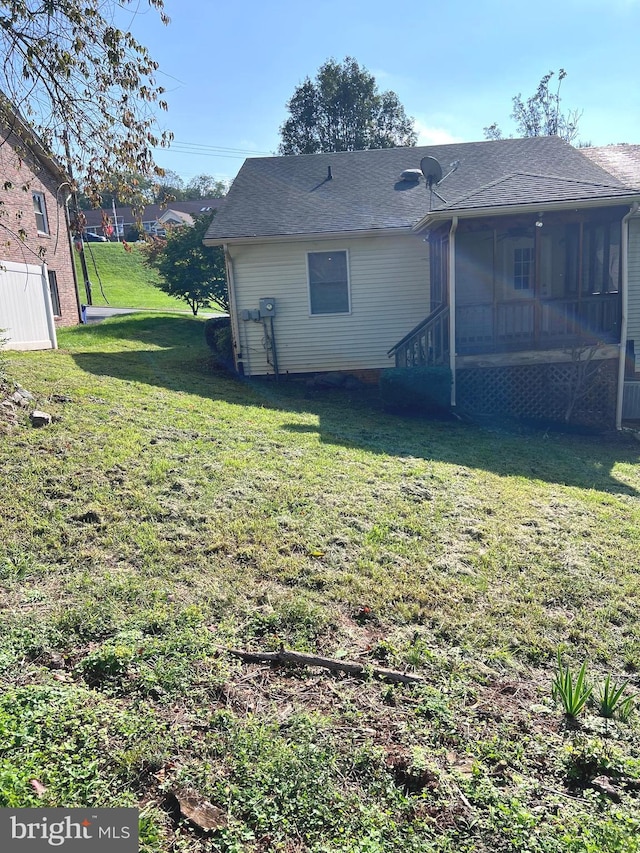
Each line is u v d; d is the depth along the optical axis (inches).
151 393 345.1
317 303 495.2
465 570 166.6
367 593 151.2
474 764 94.0
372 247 486.3
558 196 368.5
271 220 485.4
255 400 386.6
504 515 210.5
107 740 92.3
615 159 547.8
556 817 85.0
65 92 205.2
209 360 518.9
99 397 312.3
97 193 225.8
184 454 242.2
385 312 496.1
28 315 452.8
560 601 155.3
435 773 90.8
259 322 492.4
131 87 208.4
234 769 89.2
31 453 223.1
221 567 159.8
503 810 83.9
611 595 159.2
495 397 415.8
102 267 1642.5
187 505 194.5
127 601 139.0
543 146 576.4
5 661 110.9
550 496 237.8
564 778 94.5
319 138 1665.8
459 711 108.9
